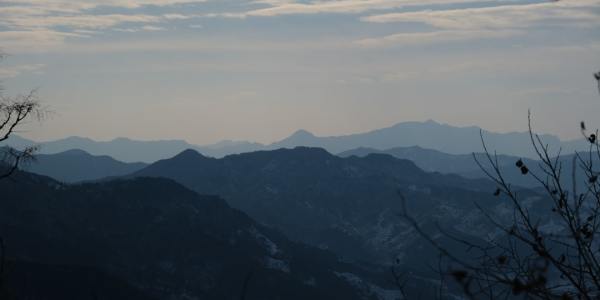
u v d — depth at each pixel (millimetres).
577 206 5621
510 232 5516
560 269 5184
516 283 4715
